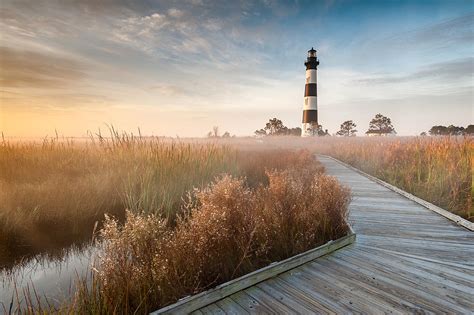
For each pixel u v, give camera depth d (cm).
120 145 823
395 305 237
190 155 830
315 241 375
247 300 245
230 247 303
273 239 348
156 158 748
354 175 1088
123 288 233
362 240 402
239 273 293
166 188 618
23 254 412
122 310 223
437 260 331
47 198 523
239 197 372
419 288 265
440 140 1252
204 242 276
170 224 524
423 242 394
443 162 853
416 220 504
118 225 500
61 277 337
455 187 664
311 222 387
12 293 303
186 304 225
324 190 451
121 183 630
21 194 531
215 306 236
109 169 712
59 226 501
